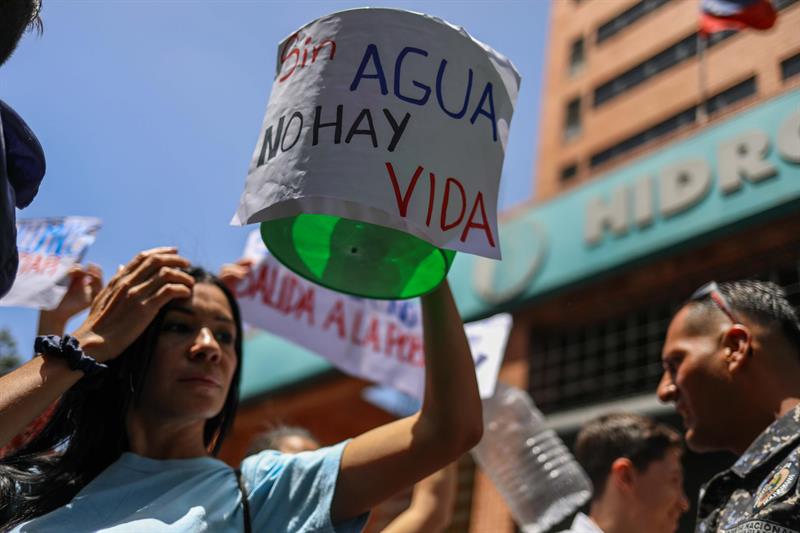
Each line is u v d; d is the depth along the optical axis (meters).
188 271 2.10
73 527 1.74
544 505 2.79
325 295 2.95
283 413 11.51
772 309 1.87
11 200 1.44
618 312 8.98
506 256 9.76
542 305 9.40
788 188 6.64
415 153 1.60
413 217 1.56
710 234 7.46
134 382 1.96
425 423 1.84
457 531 9.04
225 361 2.02
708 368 1.87
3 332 5.15
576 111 12.98
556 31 13.88
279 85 1.73
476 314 9.86
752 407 1.83
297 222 1.77
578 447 2.84
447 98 1.66
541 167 13.04
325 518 1.81
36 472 1.92
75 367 1.67
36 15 1.50
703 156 7.70
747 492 1.64
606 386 8.91
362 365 2.89
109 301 1.79
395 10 1.68
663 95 10.46
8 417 1.58
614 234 8.64
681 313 2.00
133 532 1.68
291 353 11.35
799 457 1.50
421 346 2.93
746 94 6.87
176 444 1.96
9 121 1.55
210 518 1.79
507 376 9.61
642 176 8.49
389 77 1.64
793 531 1.44
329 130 1.60
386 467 1.83
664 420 7.69
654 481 2.63
